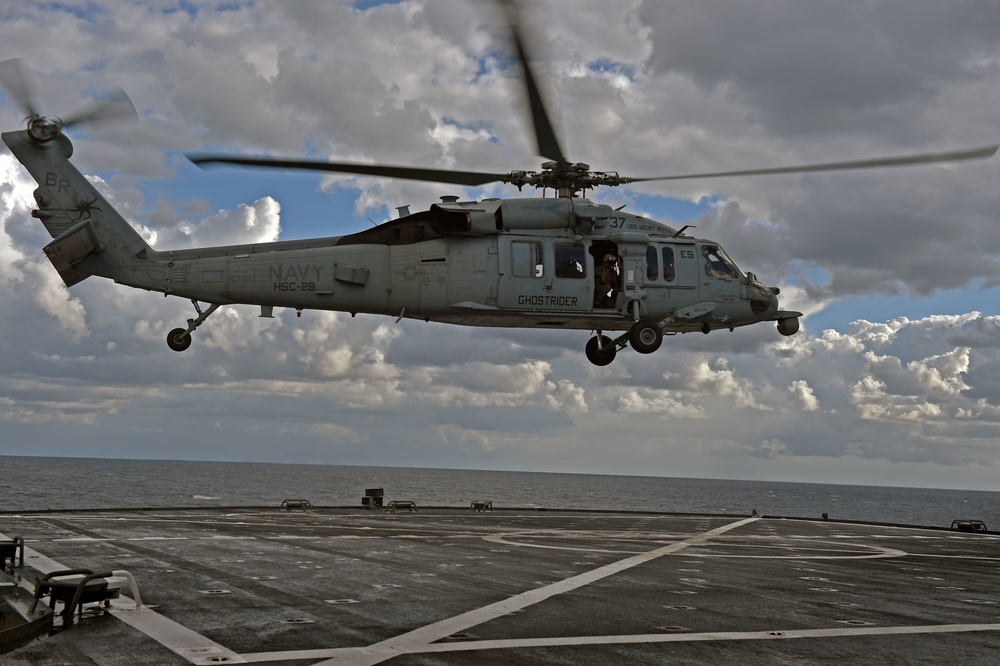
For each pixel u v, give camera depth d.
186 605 11.22
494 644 9.49
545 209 26.25
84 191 24.86
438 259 25.69
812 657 9.38
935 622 11.72
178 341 25.30
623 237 26.64
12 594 10.80
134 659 8.41
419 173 21.47
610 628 10.59
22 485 164.75
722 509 167.00
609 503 169.75
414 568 15.62
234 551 17.16
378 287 25.56
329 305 25.81
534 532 24.83
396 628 10.21
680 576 15.77
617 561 17.92
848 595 14.02
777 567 17.78
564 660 8.86
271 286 25.20
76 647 8.86
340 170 19.97
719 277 27.88
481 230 25.62
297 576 14.09
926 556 21.55
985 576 17.48
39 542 17.69
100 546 17.23
